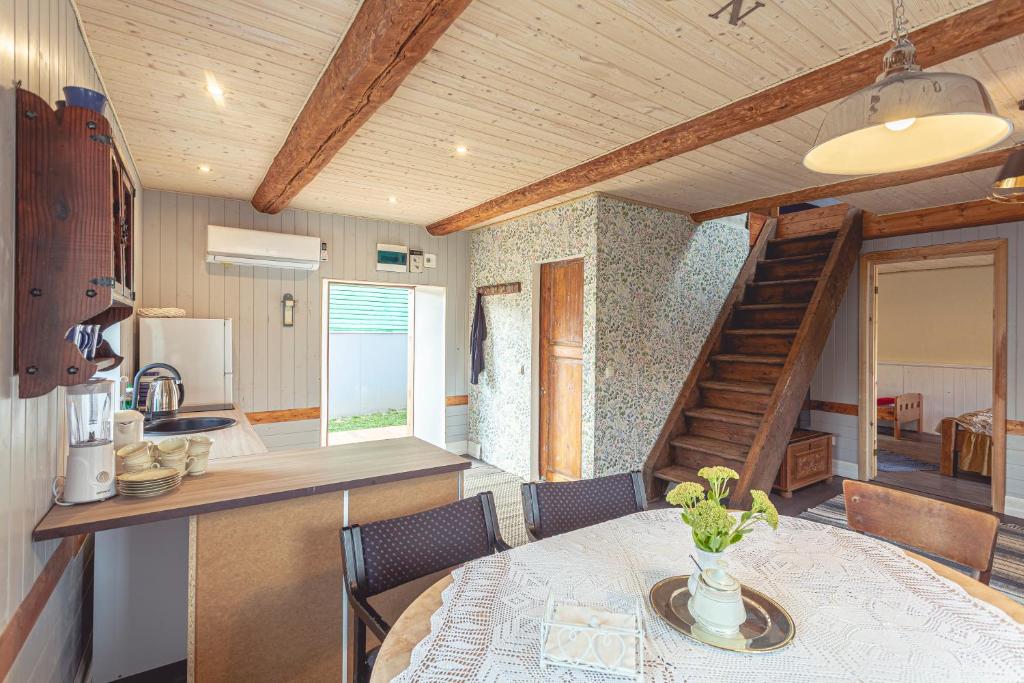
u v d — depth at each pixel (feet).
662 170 11.17
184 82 7.44
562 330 14.89
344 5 5.71
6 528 3.78
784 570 4.62
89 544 6.82
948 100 3.31
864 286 16.14
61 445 5.62
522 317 15.94
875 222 15.48
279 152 10.16
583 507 6.34
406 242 16.96
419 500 7.02
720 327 16.08
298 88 7.66
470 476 16.01
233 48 6.57
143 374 11.12
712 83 7.41
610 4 5.63
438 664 3.24
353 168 11.36
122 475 5.64
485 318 17.81
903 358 23.95
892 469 17.40
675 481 13.55
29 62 4.31
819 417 17.37
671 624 3.67
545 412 15.53
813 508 13.39
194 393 12.14
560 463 14.97
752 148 9.81
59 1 5.18
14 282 4.03
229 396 12.66
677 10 5.71
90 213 4.35
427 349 18.81
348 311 27.55
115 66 6.98
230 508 5.55
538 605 3.98
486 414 17.69
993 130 3.73
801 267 16.56
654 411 14.56
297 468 6.89
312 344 15.14
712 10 5.70
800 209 20.72
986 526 5.13
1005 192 8.04
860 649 3.43
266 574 5.89
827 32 6.11
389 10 5.24
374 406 28.53
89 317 4.33
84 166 4.34
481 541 5.59
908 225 14.61
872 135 4.48
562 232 14.30
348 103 7.06
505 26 6.04
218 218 13.56
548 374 15.43
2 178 3.79
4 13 3.75
